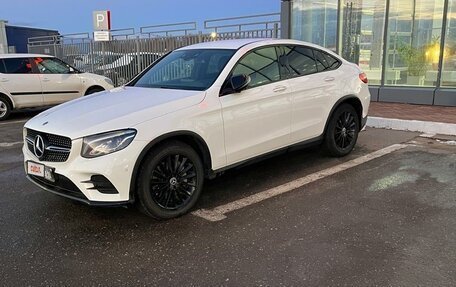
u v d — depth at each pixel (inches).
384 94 420.2
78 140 146.9
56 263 133.6
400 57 417.7
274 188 195.8
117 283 122.0
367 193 185.8
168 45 581.3
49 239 150.0
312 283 118.6
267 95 190.9
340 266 126.8
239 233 150.7
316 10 461.4
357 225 154.3
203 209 173.3
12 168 244.1
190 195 168.4
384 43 422.3
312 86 213.3
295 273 124.0
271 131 194.7
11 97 428.8
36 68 444.5
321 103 218.8
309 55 222.2
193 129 163.8
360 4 431.8
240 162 184.5
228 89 178.4
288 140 204.1
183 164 164.9
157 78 203.0
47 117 166.9
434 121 311.0
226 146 177.2
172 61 210.1
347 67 242.4
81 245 145.0
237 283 120.0
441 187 190.4
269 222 159.0
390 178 204.4
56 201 186.9
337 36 452.4
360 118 246.7
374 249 136.3
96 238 149.9
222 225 157.8
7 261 135.3
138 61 629.3
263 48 201.3
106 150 145.9
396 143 273.4
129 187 149.9
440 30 392.5
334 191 189.3
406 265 126.1
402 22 410.6
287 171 220.4
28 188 206.2
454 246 136.8
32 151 167.3
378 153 249.8
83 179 147.2
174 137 160.9
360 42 439.8
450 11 381.7
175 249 140.5
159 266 130.3
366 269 124.7
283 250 137.6
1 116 427.5
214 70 186.4
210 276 124.0
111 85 507.2
